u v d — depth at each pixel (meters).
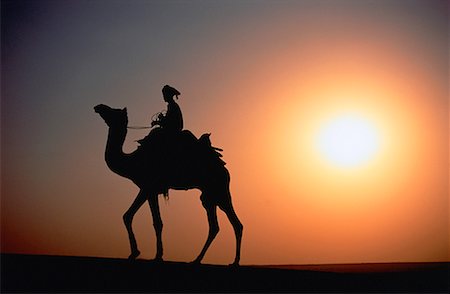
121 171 10.47
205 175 10.48
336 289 9.30
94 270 9.87
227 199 10.54
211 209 10.53
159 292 8.96
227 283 9.41
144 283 9.33
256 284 9.38
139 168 10.41
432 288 9.55
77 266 10.09
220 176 10.54
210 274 9.77
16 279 9.51
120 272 9.77
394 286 9.58
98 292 8.95
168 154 10.45
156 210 10.42
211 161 10.56
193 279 9.54
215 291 9.04
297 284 9.45
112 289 9.08
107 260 10.48
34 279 9.51
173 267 10.03
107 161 10.49
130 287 9.16
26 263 10.35
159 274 9.70
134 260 10.35
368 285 9.58
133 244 10.36
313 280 9.67
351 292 9.20
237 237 10.48
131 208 10.39
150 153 10.45
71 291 9.00
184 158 10.45
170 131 10.57
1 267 10.08
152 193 10.39
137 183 10.51
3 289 9.09
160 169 10.39
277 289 9.19
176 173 10.43
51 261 10.46
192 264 10.25
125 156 10.51
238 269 10.10
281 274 9.91
